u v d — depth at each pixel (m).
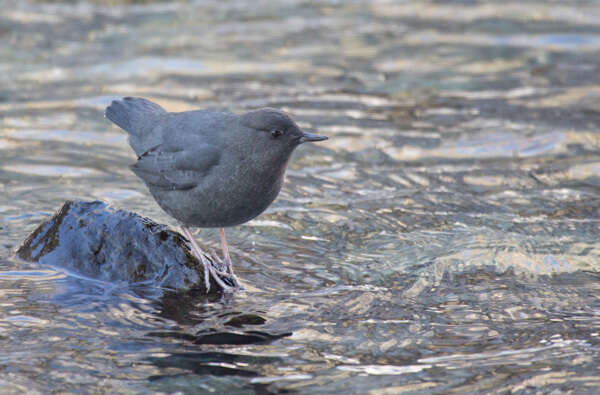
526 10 26.28
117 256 9.30
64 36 22.80
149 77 19.06
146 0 27.44
